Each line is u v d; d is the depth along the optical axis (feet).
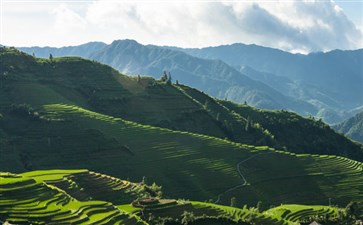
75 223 415.23
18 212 417.49
